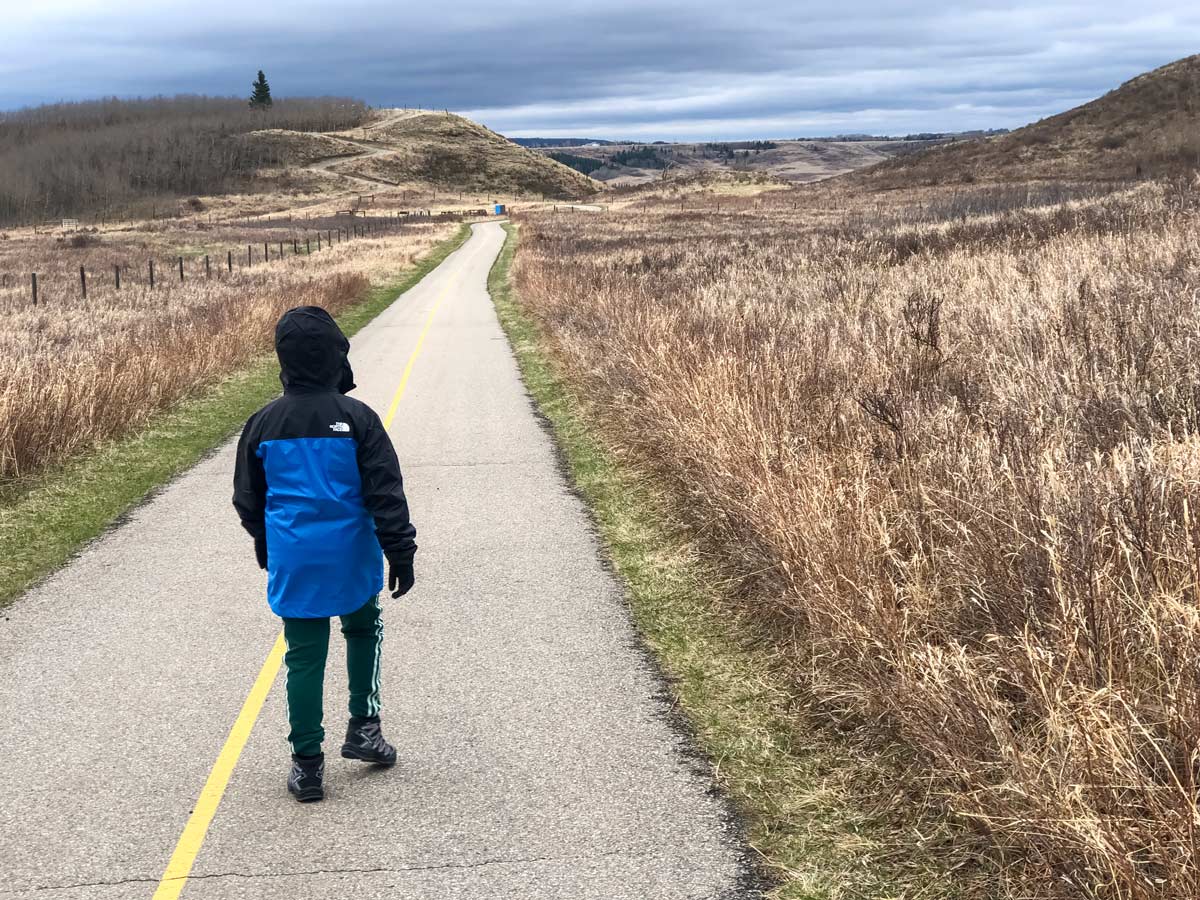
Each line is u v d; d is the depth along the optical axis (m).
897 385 7.37
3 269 41.84
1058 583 3.48
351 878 3.24
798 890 3.10
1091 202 29.92
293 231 76.00
